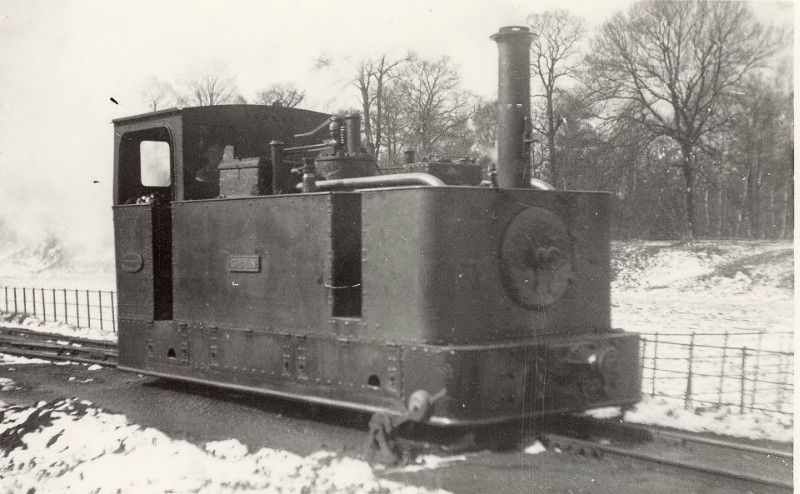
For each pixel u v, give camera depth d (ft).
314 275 23.13
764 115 91.40
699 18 88.53
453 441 21.40
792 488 17.16
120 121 31.30
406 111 85.05
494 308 21.33
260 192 26.32
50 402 28.99
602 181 93.35
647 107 92.89
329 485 18.39
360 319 21.98
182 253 27.96
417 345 20.52
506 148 22.59
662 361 37.99
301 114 31.99
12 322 59.93
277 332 24.27
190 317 27.63
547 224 22.29
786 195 98.89
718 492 17.38
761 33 88.33
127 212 30.60
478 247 21.08
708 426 23.76
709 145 96.89
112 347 41.34
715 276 77.87
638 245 90.79
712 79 90.58
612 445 21.11
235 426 24.61
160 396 29.63
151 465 20.63
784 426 23.81
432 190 20.56
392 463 19.79
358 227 23.13
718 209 120.57
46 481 20.04
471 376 20.02
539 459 20.04
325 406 25.99
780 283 73.05
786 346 42.55
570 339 22.11
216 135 29.50
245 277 25.44
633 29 89.10
